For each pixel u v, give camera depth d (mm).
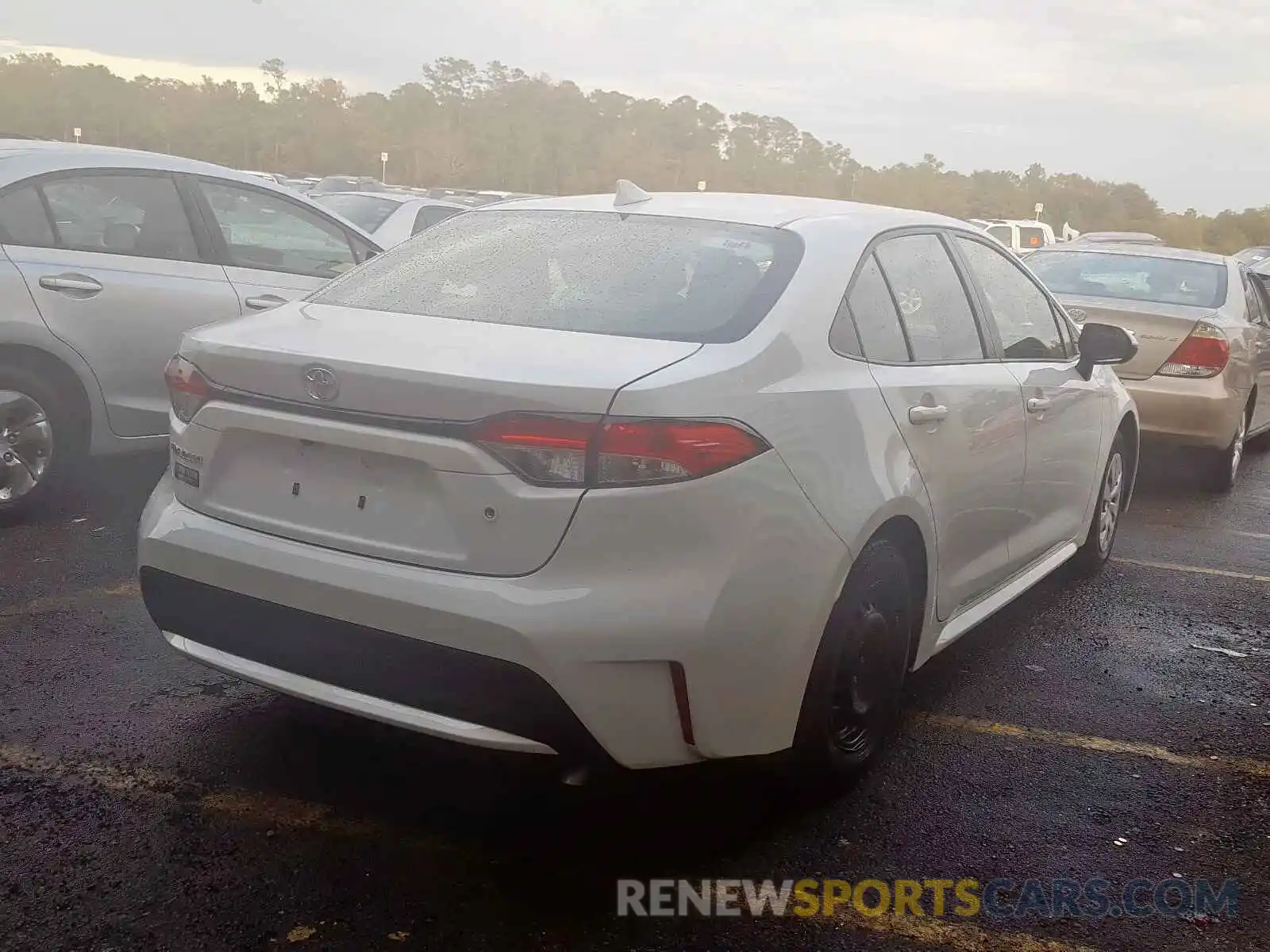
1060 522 4961
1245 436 8828
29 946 2559
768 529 2852
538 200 4086
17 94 101500
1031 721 4070
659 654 2705
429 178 106125
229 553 2992
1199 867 3174
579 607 2660
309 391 2885
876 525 3178
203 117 103688
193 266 5965
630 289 3283
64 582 4809
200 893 2789
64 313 5480
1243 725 4145
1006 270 4617
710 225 3615
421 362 2812
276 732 3623
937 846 3207
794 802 3377
